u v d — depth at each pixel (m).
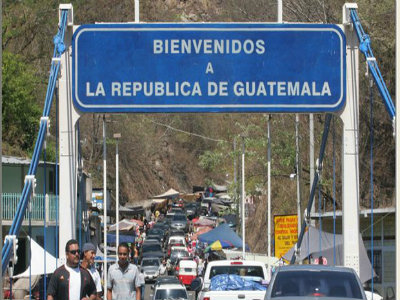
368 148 71.31
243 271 39.75
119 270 28.44
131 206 152.62
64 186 34.72
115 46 34.81
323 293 23.64
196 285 45.19
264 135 81.19
